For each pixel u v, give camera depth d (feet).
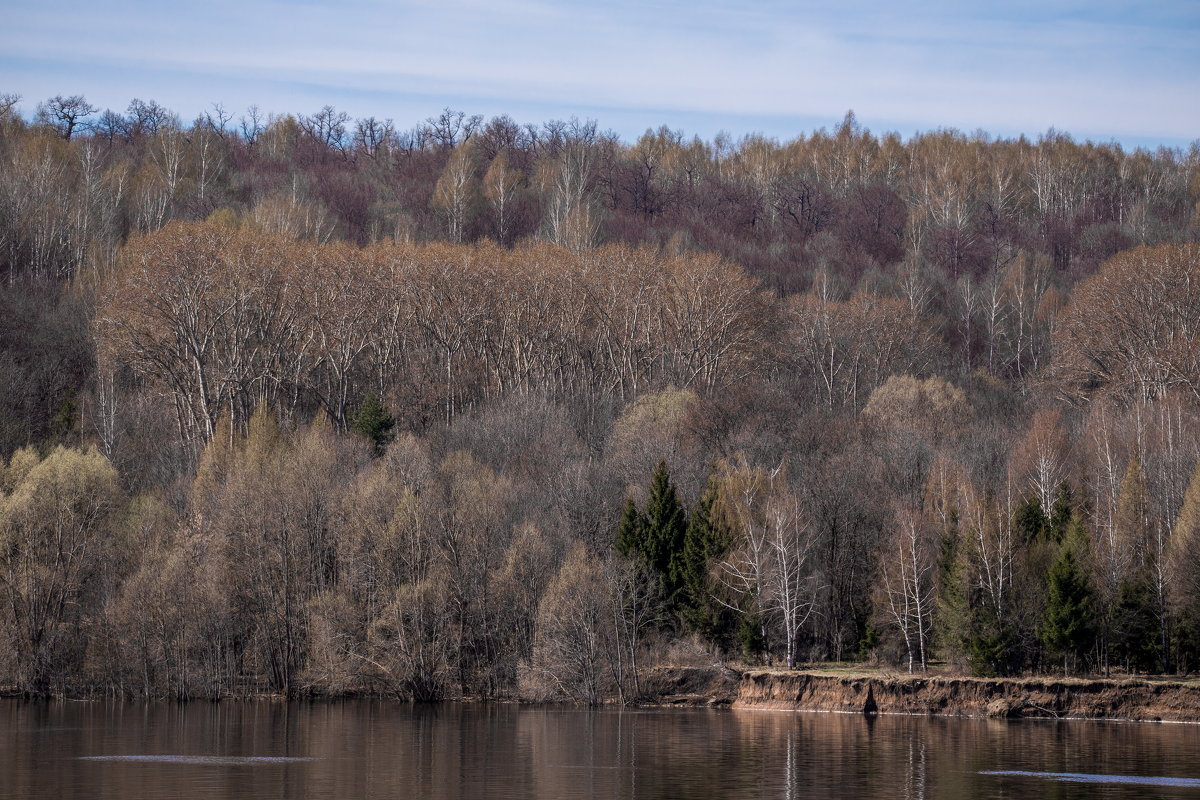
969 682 317.01
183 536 350.43
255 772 227.81
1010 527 337.72
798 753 251.80
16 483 370.73
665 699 332.39
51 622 340.59
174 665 336.29
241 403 471.62
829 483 382.63
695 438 444.96
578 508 385.29
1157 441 423.23
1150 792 213.46
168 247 466.29
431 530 346.33
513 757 245.45
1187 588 328.49
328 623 334.03
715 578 349.82
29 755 245.45
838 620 368.48
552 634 329.72
